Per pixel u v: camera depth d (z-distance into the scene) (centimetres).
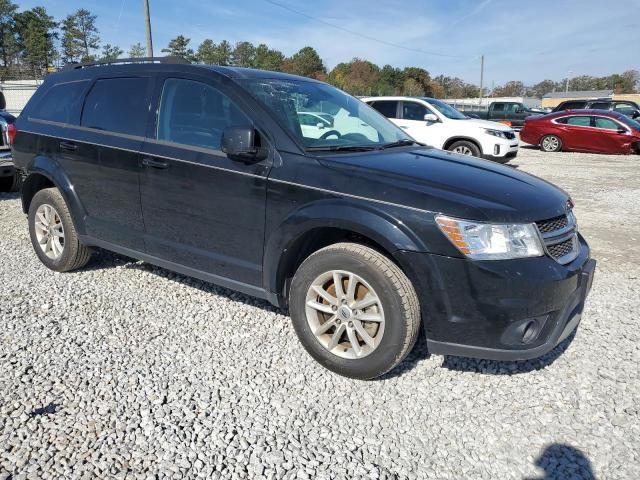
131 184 396
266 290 340
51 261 477
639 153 1628
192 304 414
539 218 287
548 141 1736
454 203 277
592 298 446
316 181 309
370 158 332
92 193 429
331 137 362
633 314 413
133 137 399
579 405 294
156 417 274
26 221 674
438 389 307
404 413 285
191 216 366
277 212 322
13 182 825
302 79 425
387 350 294
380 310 294
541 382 316
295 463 244
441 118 1217
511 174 343
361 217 289
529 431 272
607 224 712
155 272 483
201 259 370
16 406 279
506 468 246
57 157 449
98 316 390
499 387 310
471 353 282
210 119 363
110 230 424
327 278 314
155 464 240
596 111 1677
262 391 300
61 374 311
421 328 373
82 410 278
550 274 275
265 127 337
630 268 528
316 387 306
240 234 343
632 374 325
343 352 314
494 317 272
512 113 2905
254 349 346
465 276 271
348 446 257
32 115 484
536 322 280
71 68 476
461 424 277
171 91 387
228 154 333
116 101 419
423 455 253
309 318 322
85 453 246
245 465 242
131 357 333
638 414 286
